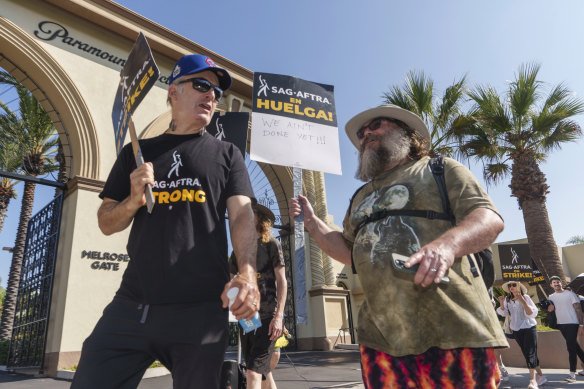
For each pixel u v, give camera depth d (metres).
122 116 1.68
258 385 2.98
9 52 7.80
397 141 1.76
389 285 1.43
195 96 1.72
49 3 8.48
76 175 7.89
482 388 1.26
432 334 1.33
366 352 1.50
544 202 12.23
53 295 7.50
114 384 1.29
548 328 8.48
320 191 13.85
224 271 1.47
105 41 9.17
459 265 1.40
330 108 3.22
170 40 10.05
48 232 8.48
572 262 20.28
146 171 1.39
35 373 7.21
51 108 8.38
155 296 1.35
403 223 1.49
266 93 3.03
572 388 5.47
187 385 1.28
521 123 12.29
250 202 1.56
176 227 1.44
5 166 15.25
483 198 1.40
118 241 8.00
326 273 13.38
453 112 11.78
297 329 12.66
